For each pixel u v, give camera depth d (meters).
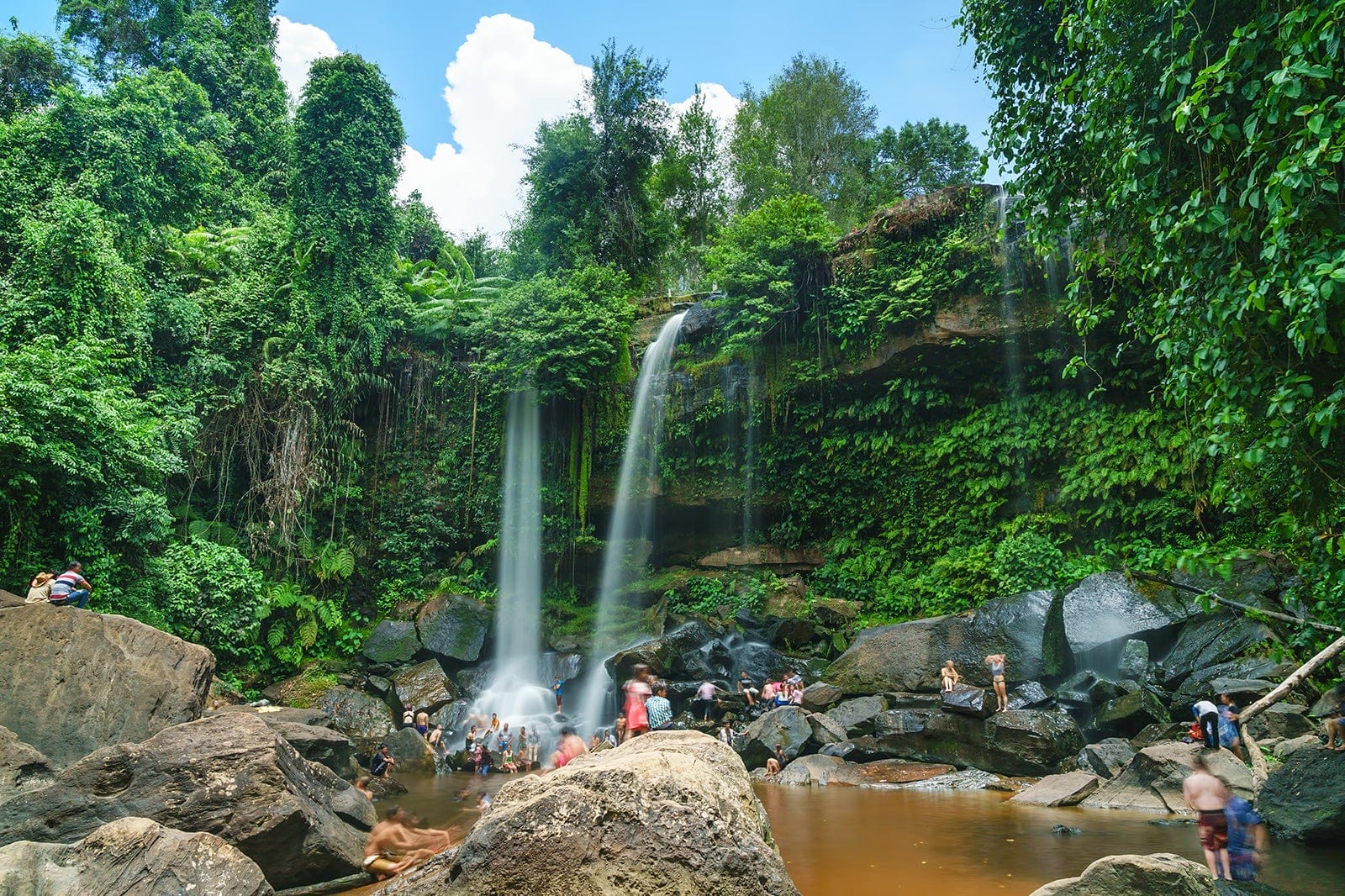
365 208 23.17
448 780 14.01
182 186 20.91
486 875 4.00
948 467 20.77
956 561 19.31
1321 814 7.46
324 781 8.73
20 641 9.42
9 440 12.27
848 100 37.97
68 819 6.64
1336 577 6.45
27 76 22.53
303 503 21.16
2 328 14.77
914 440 21.25
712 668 18.27
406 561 22.91
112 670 9.48
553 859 3.99
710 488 23.12
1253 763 8.82
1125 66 6.93
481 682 19.55
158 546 16.69
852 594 20.98
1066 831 8.52
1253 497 7.23
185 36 30.70
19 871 5.23
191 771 7.05
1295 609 13.20
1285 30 5.21
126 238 19.11
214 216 27.02
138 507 14.68
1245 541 15.74
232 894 5.59
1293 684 8.28
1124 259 8.38
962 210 20.23
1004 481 19.78
